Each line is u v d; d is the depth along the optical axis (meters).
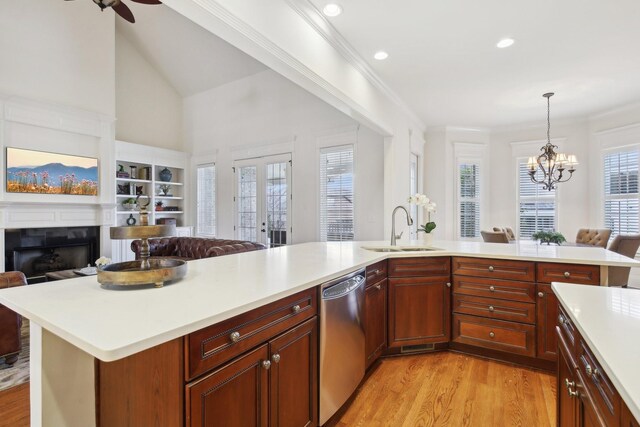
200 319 1.07
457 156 6.37
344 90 3.27
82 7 5.49
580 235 5.25
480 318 2.74
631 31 3.01
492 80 4.12
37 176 5.01
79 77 5.44
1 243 4.70
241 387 1.25
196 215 7.70
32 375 1.21
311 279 1.69
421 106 5.11
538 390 2.26
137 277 1.42
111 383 1.26
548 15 2.76
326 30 2.85
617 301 1.32
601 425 0.90
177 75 7.39
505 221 6.34
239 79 6.86
